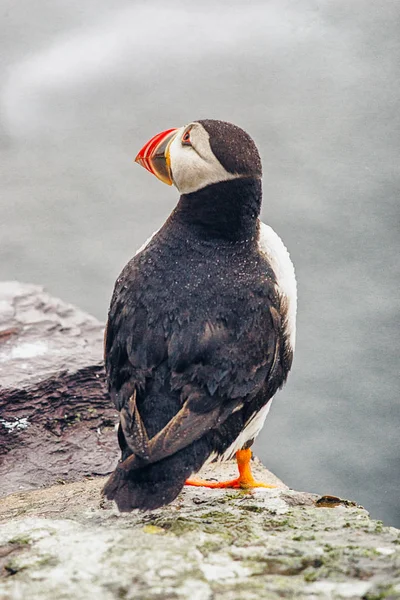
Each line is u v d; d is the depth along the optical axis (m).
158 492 5.85
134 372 6.37
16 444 8.98
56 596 5.02
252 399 6.62
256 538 5.90
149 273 6.72
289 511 6.60
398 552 5.57
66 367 9.74
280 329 6.82
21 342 10.27
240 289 6.58
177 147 6.82
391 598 4.95
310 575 5.31
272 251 7.07
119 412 6.29
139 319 6.50
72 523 6.20
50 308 11.20
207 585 5.15
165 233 6.94
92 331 10.85
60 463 8.73
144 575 5.25
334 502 7.06
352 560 5.48
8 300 11.18
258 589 5.11
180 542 5.76
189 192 6.82
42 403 9.34
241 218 6.77
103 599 4.99
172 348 6.30
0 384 9.34
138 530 6.06
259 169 6.78
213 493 7.29
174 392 6.23
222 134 6.68
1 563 5.59
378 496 13.96
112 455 8.88
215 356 6.29
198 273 6.62
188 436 5.96
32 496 7.93
